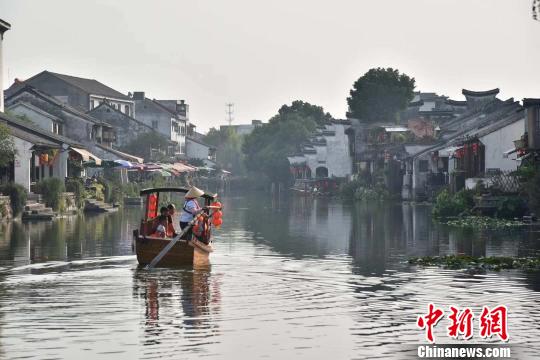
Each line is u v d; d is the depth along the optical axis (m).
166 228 25.34
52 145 51.31
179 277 21.33
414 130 82.31
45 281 20.52
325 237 34.19
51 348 13.55
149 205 25.67
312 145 107.56
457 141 60.28
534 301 17.55
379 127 86.62
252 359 12.97
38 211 45.03
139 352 13.32
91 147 74.31
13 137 46.81
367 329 14.96
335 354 13.29
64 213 49.16
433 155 66.81
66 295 18.38
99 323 15.38
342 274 21.92
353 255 26.86
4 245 29.86
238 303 17.42
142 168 75.38
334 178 96.31
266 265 24.00
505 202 41.78
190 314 16.25
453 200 44.91
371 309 16.77
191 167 104.38
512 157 51.94
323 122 132.88
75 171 59.06
